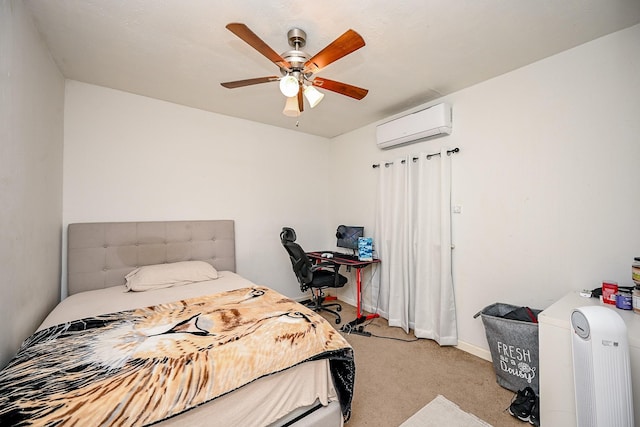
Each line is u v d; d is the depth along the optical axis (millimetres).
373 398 1771
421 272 2670
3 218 1229
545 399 1418
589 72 1745
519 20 1547
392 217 3053
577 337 1163
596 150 1722
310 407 1379
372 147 3414
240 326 1399
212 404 1046
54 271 2029
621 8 1441
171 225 2699
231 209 3189
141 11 1485
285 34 1685
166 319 1524
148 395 935
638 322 1266
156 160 2695
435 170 2635
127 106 2537
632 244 1599
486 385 1903
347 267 3648
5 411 815
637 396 1126
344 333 2762
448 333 2459
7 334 1264
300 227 3803
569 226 1834
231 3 1424
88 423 826
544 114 1945
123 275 2416
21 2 1395
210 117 3025
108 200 2449
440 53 1890
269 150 3496
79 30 1646
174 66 2076
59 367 1052
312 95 1644
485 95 2281
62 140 2191
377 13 1497
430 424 1555
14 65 1328
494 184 2219
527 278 2033
